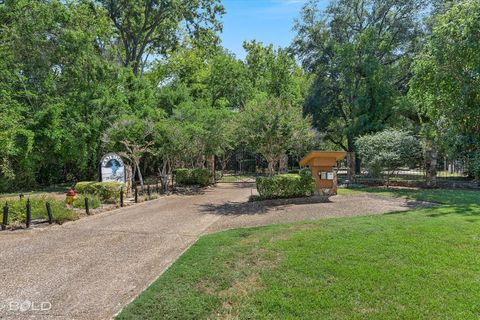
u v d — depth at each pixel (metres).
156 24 25.45
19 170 16.30
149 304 3.86
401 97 18.47
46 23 17.47
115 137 14.93
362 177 17.12
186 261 5.19
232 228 7.57
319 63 23.98
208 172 18.41
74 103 17.52
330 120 24.36
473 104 12.41
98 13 22.09
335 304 3.62
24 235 7.26
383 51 20.23
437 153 14.49
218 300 3.89
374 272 4.32
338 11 23.31
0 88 15.58
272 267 4.71
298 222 7.57
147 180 20.03
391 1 21.78
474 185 13.47
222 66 27.09
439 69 12.66
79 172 20.06
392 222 6.94
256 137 11.21
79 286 4.52
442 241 5.44
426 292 3.77
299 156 19.70
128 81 20.94
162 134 14.70
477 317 3.25
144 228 7.81
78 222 8.52
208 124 16.31
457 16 12.48
